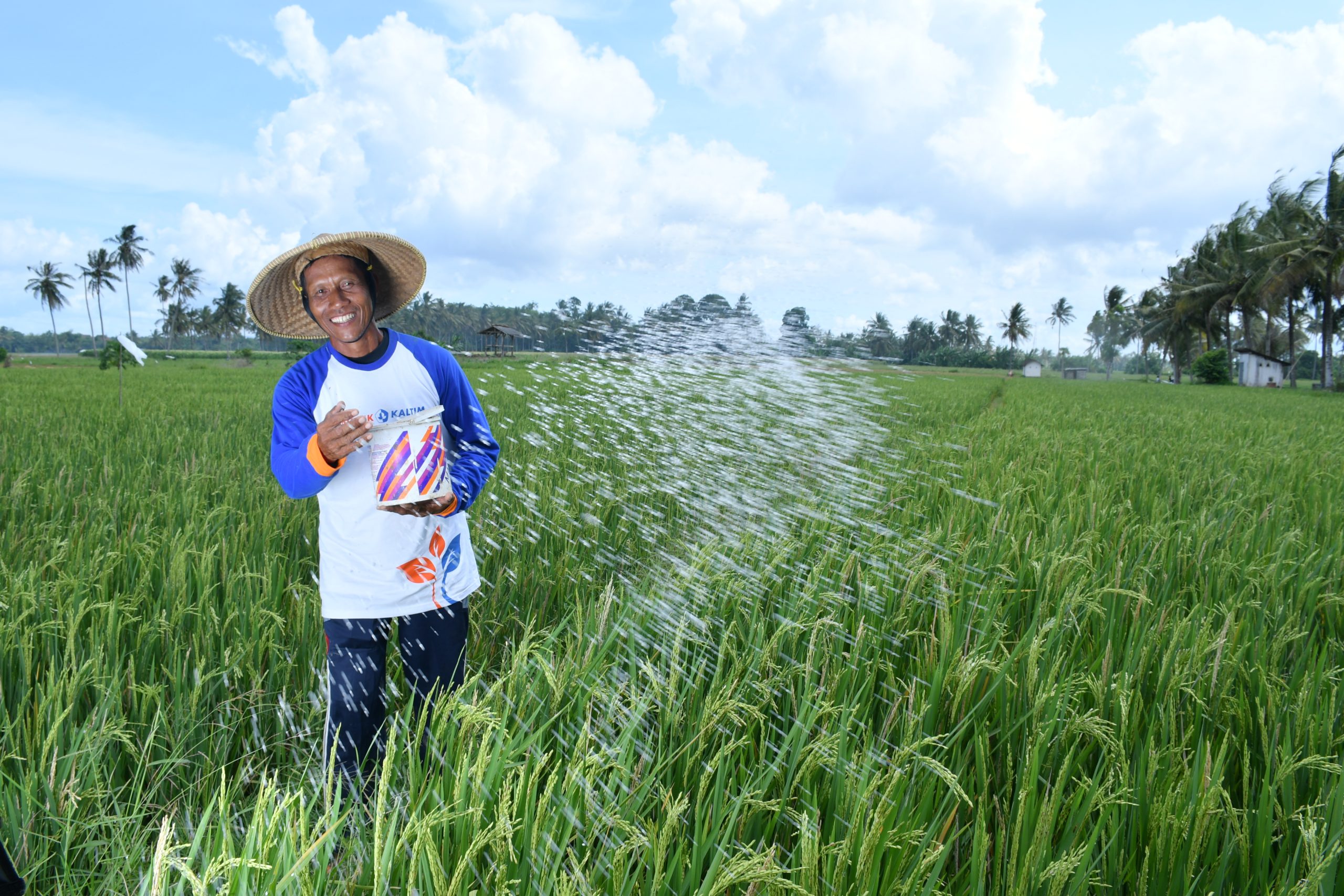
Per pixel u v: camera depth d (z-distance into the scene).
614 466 4.85
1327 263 33.84
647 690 1.97
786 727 2.02
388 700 2.11
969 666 2.02
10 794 1.67
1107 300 74.00
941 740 1.96
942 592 2.72
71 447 6.51
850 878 1.42
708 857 1.54
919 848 1.51
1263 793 1.63
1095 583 2.84
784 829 1.68
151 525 3.77
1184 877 1.52
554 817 1.48
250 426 8.68
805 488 4.32
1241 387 39.97
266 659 2.50
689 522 3.78
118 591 2.94
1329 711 2.02
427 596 2.02
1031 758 1.69
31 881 1.61
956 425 8.20
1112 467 6.23
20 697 2.20
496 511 4.00
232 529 3.69
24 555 3.34
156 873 1.23
